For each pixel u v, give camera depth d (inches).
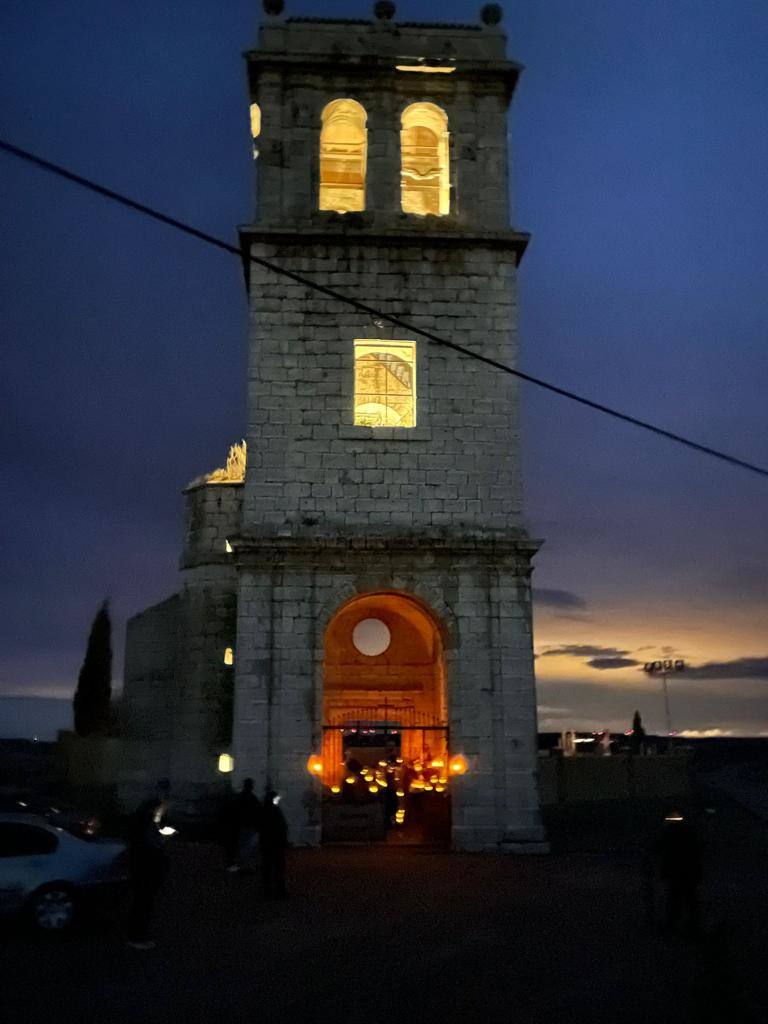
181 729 1143.6
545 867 796.6
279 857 655.1
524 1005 412.8
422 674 1152.8
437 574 922.1
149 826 533.6
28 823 555.8
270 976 458.6
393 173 1016.2
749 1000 409.7
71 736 1444.4
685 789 1708.9
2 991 428.8
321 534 920.3
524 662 905.5
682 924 580.4
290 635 898.7
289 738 877.2
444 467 952.9
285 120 1024.9
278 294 981.2
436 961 488.1
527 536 930.7
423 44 1042.7
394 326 983.0
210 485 1207.6
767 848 999.6
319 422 955.3
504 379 977.5
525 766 882.1
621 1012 403.2
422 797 944.9
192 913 606.9
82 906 546.3
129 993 428.1
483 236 995.9
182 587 1208.8
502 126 1043.3
